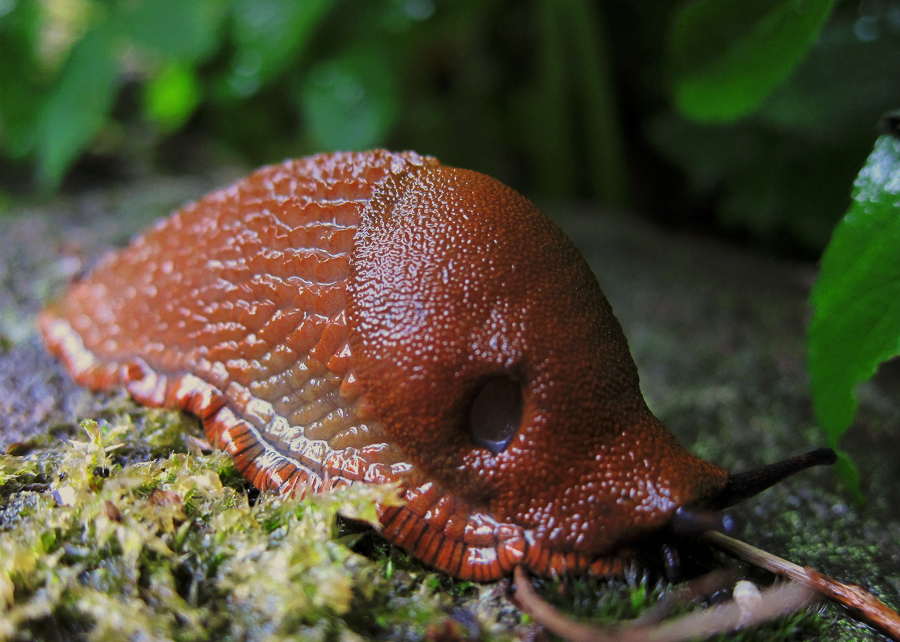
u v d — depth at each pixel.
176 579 0.10
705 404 0.15
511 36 0.30
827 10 0.14
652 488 0.11
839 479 0.14
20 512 0.11
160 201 0.22
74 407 0.13
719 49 0.15
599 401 0.11
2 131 0.26
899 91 0.19
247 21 0.23
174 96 0.28
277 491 0.11
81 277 0.16
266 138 0.30
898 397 0.16
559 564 0.11
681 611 0.11
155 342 0.13
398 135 0.30
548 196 0.30
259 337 0.12
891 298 0.12
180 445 0.12
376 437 0.11
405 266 0.11
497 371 0.11
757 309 0.20
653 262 0.23
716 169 0.24
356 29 0.25
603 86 0.27
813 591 0.11
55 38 0.28
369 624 0.10
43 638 0.10
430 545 0.11
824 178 0.23
